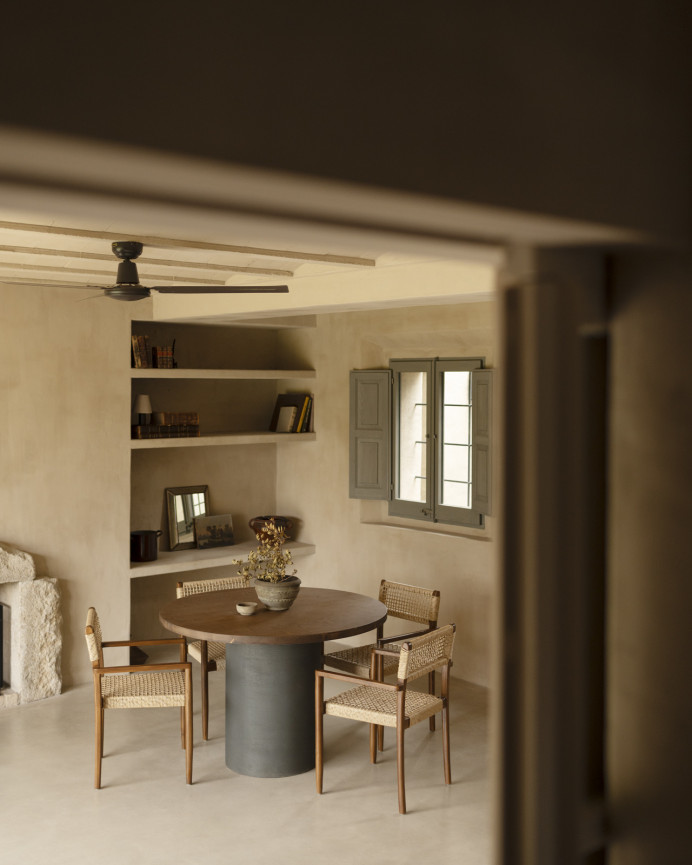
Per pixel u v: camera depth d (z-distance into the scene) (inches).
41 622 227.5
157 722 213.2
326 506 287.7
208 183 32.2
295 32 33.1
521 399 46.6
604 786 52.5
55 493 235.0
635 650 50.7
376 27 35.1
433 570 254.4
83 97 28.4
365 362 275.6
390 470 269.0
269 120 32.4
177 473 287.4
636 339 48.6
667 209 46.2
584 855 51.2
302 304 200.5
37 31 27.5
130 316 246.4
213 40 31.1
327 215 36.3
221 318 239.3
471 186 38.2
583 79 42.6
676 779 48.8
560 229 42.4
